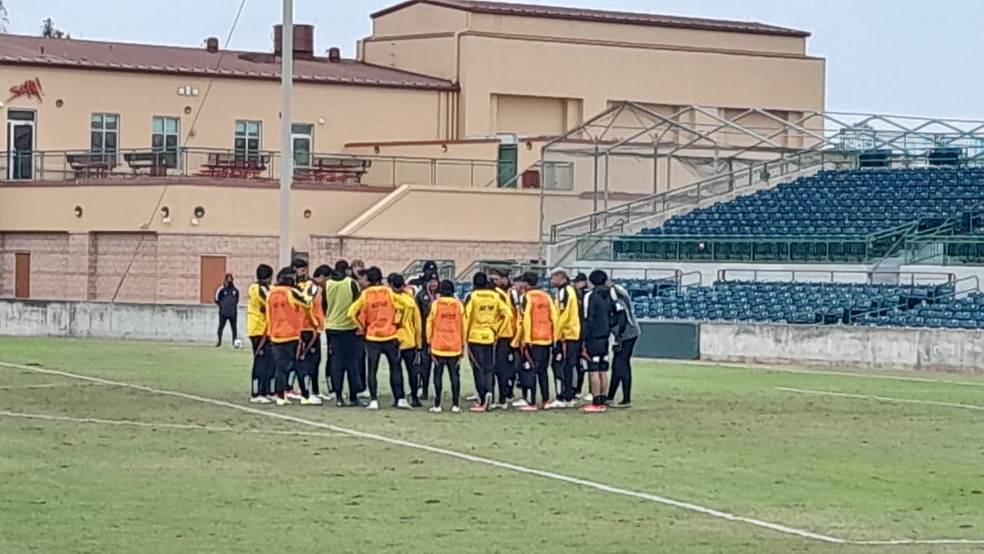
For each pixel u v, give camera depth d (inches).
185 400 1174.3
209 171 2429.9
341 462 848.9
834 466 861.2
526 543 628.1
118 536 633.6
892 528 674.2
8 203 2453.2
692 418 1091.3
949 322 1744.6
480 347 1122.0
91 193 2352.4
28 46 2620.6
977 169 2393.0
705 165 2465.6
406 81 2773.1
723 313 1921.8
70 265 2380.7
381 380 1369.3
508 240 2421.3
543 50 2849.4
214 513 688.4
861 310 1841.8
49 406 1127.0
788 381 1432.1
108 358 1617.9
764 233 2284.7
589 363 1128.8
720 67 2984.7
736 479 808.3
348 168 2532.0
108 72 2556.6
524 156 2524.6
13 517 674.2
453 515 689.6
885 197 2332.7
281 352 1146.0
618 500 735.7
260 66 2733.8
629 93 2913.4
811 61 3065.9
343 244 2311.8
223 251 2289.6
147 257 2299.5
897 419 1106.1
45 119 2518.5
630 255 2273.6
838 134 2513.5
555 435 980.6
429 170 2576.3
